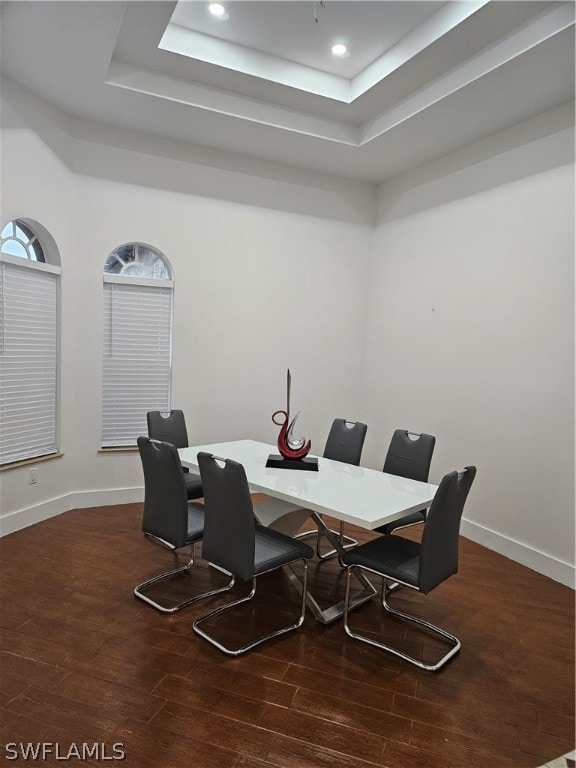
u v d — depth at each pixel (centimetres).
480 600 297
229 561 238
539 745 188
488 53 303
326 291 509
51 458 396
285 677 219
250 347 482
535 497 344
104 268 423
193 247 448
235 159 457
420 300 459
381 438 508
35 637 239
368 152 436
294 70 365
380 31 321
